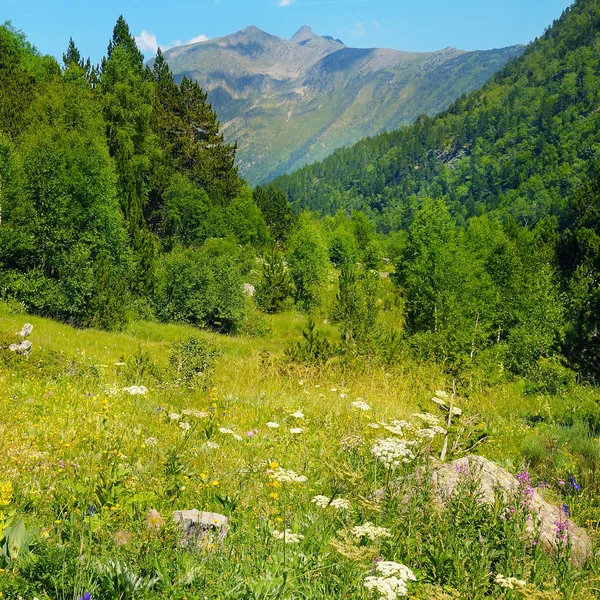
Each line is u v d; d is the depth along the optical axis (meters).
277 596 3.44
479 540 4.47
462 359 17.75
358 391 15.45
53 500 4.89
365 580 3.47
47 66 68.06
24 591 3.20
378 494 5.18
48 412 8.62
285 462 7.18
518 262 43.06
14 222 36.03
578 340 19.73
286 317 50.81
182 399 11.70
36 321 29.95
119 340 29.69
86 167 40.84
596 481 7.60
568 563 4.62
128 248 42.75
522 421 12.85
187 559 3.85
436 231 63.00
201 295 42.47
